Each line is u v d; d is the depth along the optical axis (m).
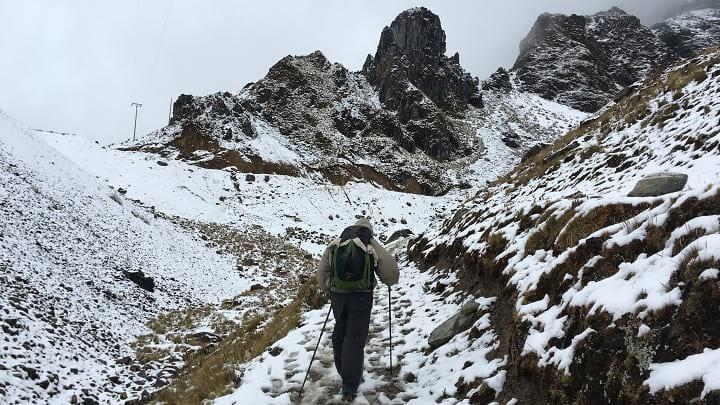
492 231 8.48
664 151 9.02
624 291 3.77
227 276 27.08
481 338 5.70
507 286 5.95
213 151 69.75
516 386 4.39
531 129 107.38
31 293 12.66
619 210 5.08
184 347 13.37
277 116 91.12
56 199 22.64
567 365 3.80
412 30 111.06
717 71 10.94
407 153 85.81
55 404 8.41
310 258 36.34
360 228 5.46
